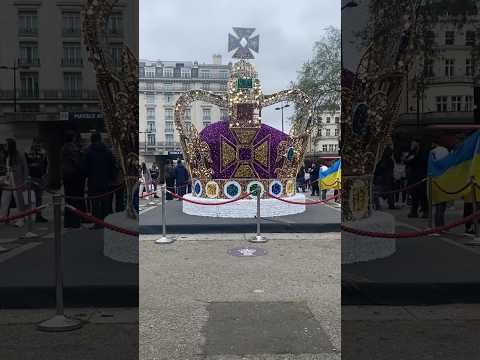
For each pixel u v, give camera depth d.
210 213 12.20
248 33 12.34
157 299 5.21
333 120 53.06
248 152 12.38
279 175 12.62
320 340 4.06
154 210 14.22
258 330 4.29
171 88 77.06
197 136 12.56
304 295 5.36
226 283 5.87
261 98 12.49
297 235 9.46
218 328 4.32
